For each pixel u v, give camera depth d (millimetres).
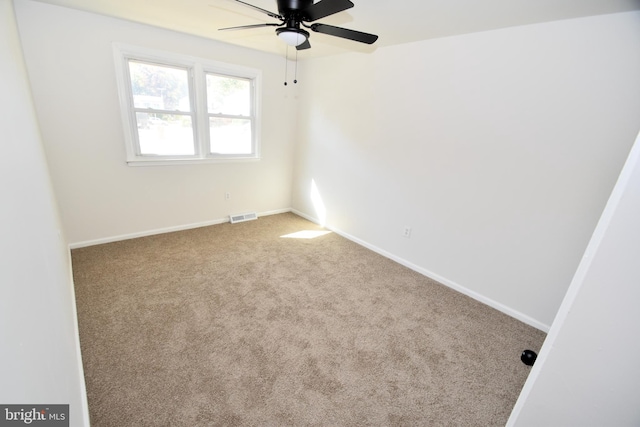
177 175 3553
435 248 2861
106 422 1351
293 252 3311
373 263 3164
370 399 1565
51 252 1295
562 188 2023
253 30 2855
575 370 979
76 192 2932
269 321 2123
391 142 3096
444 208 2730
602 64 1774
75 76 2691
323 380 1660
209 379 1616
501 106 2225
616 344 897
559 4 1648
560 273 2111
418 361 1848
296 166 4523
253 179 4254
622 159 1784
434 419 1483
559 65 1926
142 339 1867
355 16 2162
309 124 4129
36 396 617
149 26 2938
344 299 2463
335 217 3980
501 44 2158
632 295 848
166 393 1518
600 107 1813
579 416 1010
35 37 2453
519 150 2182
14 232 631
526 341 2096
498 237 2396
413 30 2375
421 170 2861
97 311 2100
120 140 3064
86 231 3084
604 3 1587
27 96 1694
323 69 3740
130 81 3020
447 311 2393
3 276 505
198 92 3412
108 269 2674
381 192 3295
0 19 943
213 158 3764
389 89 3012
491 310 2447
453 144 2566
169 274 2664
